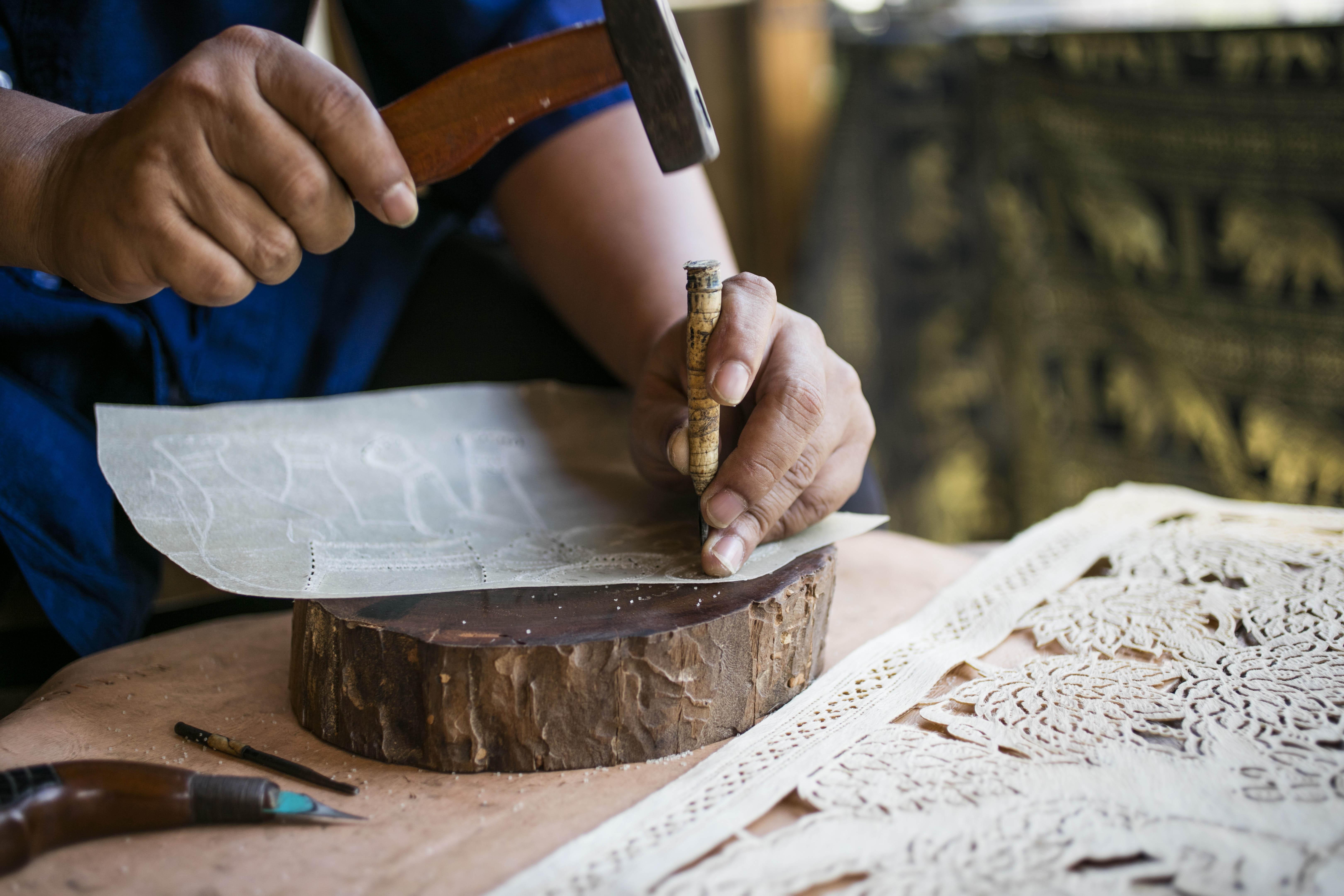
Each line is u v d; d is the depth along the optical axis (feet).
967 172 7.50
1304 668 2.58
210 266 2.38
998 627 2.96
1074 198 6.91
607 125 4.00
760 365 2.55
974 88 7.29
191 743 2.49
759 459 2.59
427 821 2.16
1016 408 7.55
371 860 2.02
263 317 3.96
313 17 4.26
